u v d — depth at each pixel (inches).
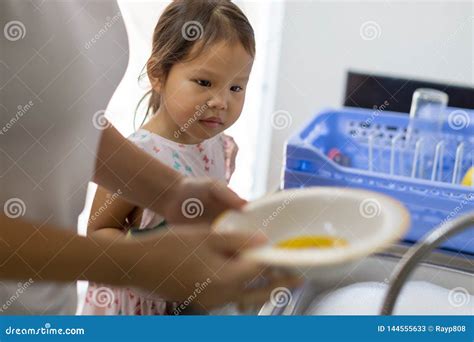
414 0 27.0
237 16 24.7
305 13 27.5
